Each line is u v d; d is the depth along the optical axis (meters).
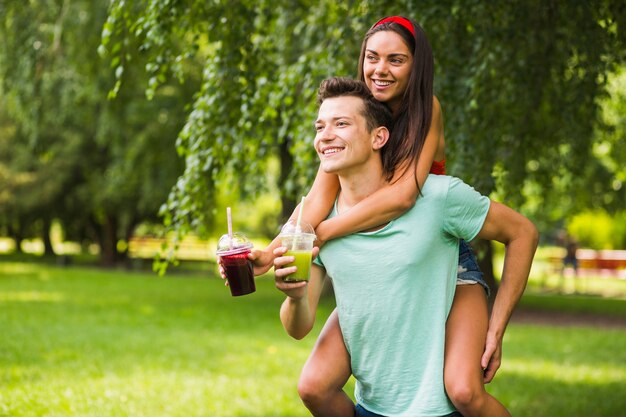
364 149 2.84
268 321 12.87
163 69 5.29
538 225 17.98
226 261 2.74
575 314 15.48
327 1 6.46
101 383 7.07
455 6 4.90
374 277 2.81
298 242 2.67
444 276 2.85
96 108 15.82
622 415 6.44
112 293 17.48
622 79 11.48
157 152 15.89
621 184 15.59
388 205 2.79
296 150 5.79
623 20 5.30
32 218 28.53
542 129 6.45
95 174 24.58
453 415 2.79
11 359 8.18
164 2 5.01
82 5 11.47
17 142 24.14
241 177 6.15
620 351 10.21
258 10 5.55
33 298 15.64
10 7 9.25
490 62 5.09
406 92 2.97
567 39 5.66
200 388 7.02
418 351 2.81
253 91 5.41
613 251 31.50
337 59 5.46
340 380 2.97
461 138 5.19
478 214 2.87
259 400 6.62
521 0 5.19
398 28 2.98
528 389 7.51
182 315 13.30
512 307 2.93
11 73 10.40
